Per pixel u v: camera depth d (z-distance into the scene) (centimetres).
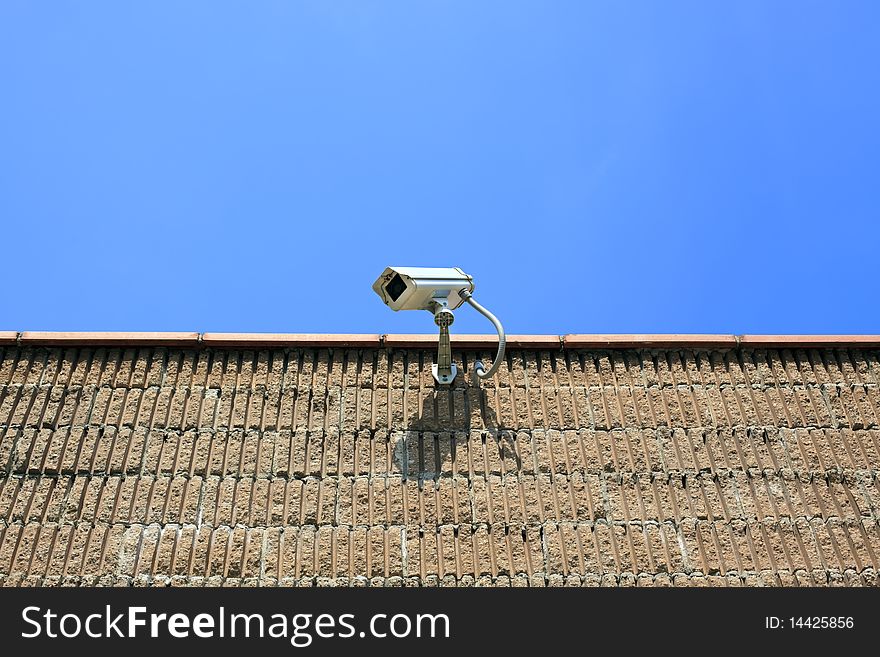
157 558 460
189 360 576
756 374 586
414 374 576
